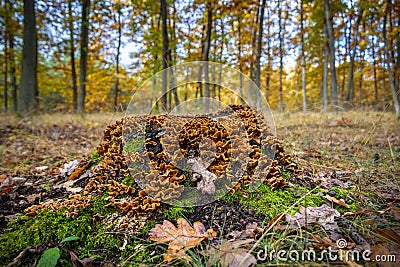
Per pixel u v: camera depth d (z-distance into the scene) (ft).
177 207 1.43
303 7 11.37
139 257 1.18
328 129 4.32
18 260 1.14
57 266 1.12
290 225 1.28
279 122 4.88
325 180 1.82
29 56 6.97
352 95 13.70
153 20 11.00
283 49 13.23
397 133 3.79
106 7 8.84
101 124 5.77
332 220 1.31
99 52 11.87
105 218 1.41
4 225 1.41
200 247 1.21
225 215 1.39
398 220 1.31
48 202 1.56
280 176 1.68
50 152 3.43
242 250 1.12
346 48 13.15
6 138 4.20
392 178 1.88
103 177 1.69
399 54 9.34
